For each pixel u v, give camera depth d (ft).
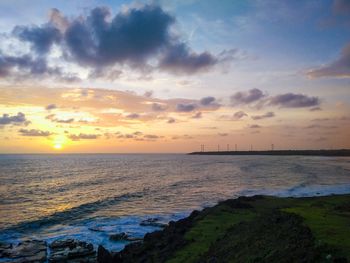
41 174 381.60
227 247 68.69
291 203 140.56
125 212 158.71
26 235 118.52
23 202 186.91
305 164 576.20
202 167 520.42
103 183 286.25
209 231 90.94
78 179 323.16
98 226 130.41
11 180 305.94
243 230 78.54
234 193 217.97
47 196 210.18
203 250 74.23
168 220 139.13
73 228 127.85
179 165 595.47
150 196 207.72
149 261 75.66
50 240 110.01
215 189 238.68
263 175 354.33
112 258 84.02
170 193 219.82
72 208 168.96
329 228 58.23
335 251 45.70
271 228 68.54
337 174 360.89
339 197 155.74
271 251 54.08
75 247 98.48
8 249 98.43
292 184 267.80
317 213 75.15
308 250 48.01
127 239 109.60
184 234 90.17
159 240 93.71
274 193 216.54
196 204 178.09
